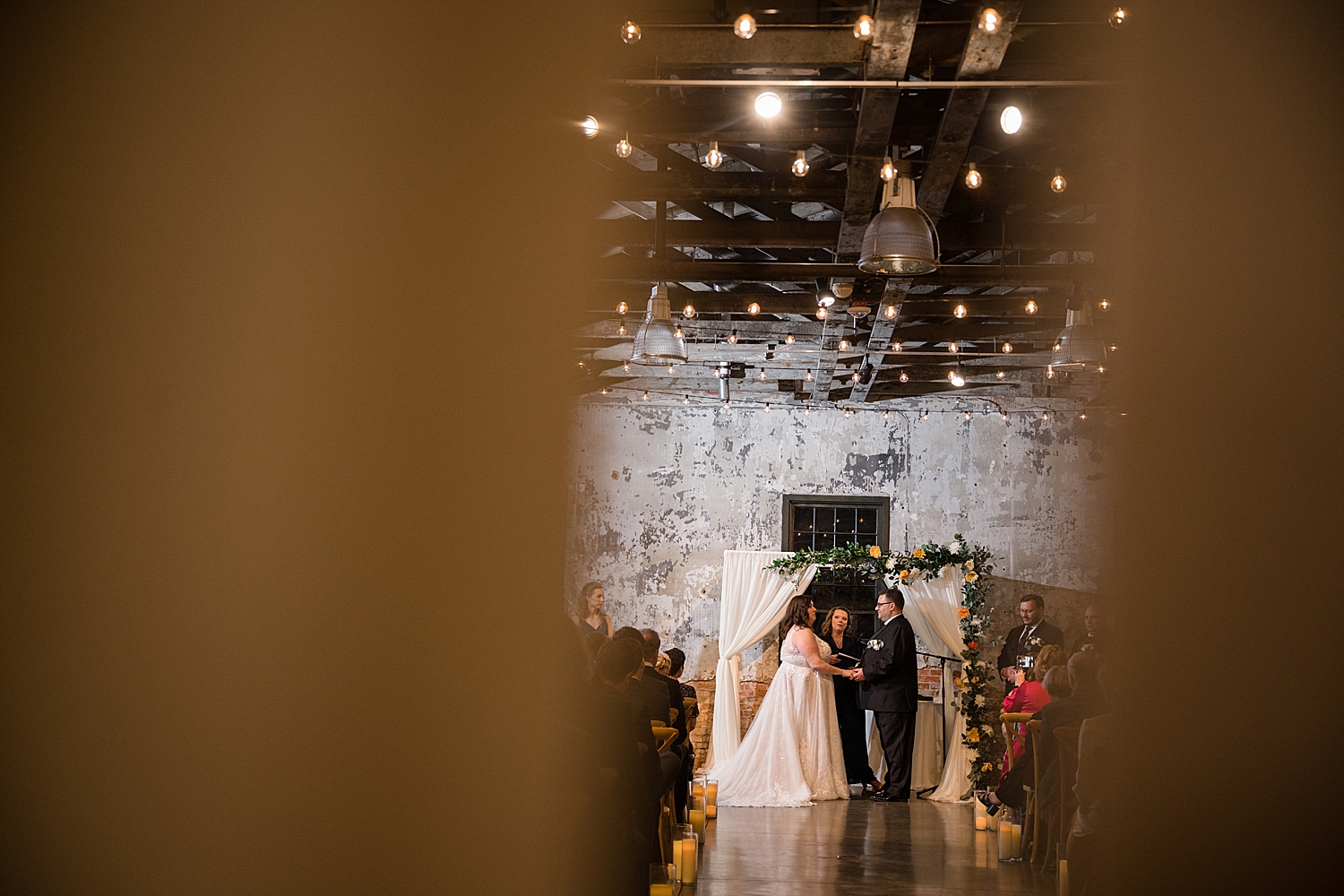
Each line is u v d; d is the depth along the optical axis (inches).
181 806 62.9
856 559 405.4
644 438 430.9
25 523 58.8
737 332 325.4
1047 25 143.9
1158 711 85.6
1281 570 78.7
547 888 106.2
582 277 110.3
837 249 223.0
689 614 424.2
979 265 235.1
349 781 72.6
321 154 73.2
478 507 88.4
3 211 59.2
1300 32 81.0
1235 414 82.7
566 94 105.5
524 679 96.7
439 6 84.8
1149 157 93.9
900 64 140.0
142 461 62.5
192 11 65.7
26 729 58.5
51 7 60.7
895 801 358.3
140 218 63.1
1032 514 421.4
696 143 184.7
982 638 416.5
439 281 84.5
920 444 426.9
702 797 276.7
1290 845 76.7
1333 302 76.9
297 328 70.8
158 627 62.6
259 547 67.6
